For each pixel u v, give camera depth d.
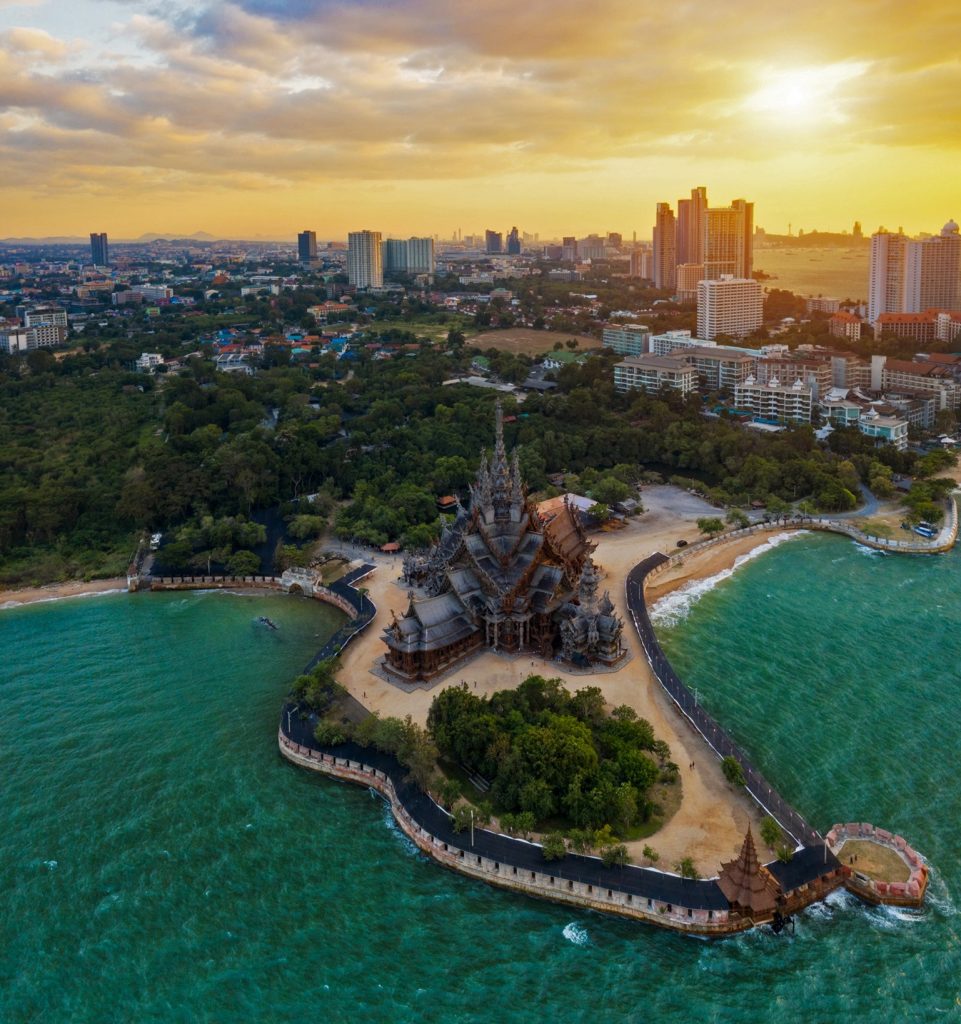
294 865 137.88
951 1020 108.81
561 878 129.62
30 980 118.19
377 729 163.25
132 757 166.50
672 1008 111.38
